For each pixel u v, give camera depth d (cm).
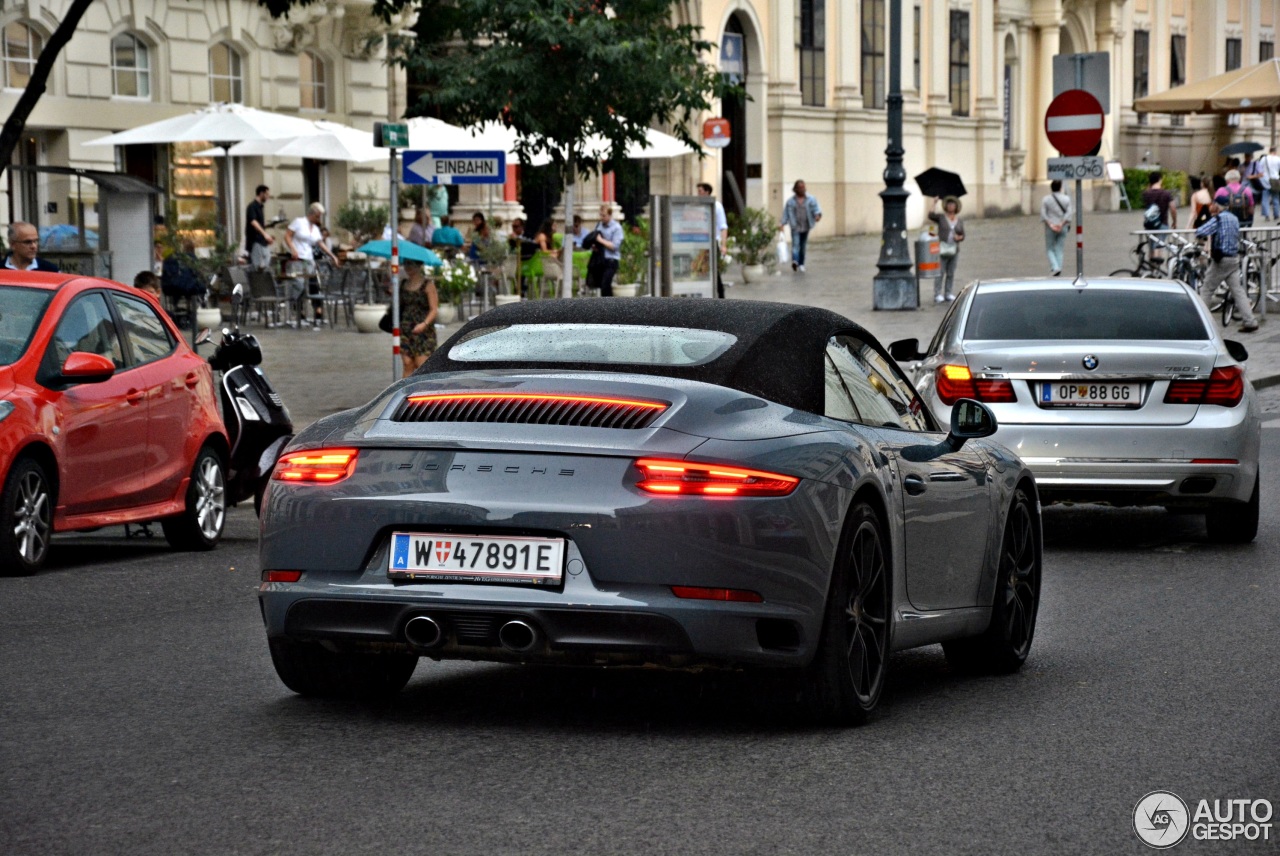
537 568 802
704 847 671
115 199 2983
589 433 815
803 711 860
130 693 950
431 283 2477
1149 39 10312
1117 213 8800
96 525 1493
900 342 1697
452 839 678
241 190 4619
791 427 846
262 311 3984
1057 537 1661
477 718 891
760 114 7019
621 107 2978
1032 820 716
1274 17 11462
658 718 894
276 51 4725
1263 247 4125
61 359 1472
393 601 815
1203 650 1112
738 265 5378
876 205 7700
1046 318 1592
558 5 2852
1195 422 1516
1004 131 9006
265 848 666
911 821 712
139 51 4303
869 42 7656
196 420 1630
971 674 1054
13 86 3912
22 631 1158
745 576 798
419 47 3020
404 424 841
